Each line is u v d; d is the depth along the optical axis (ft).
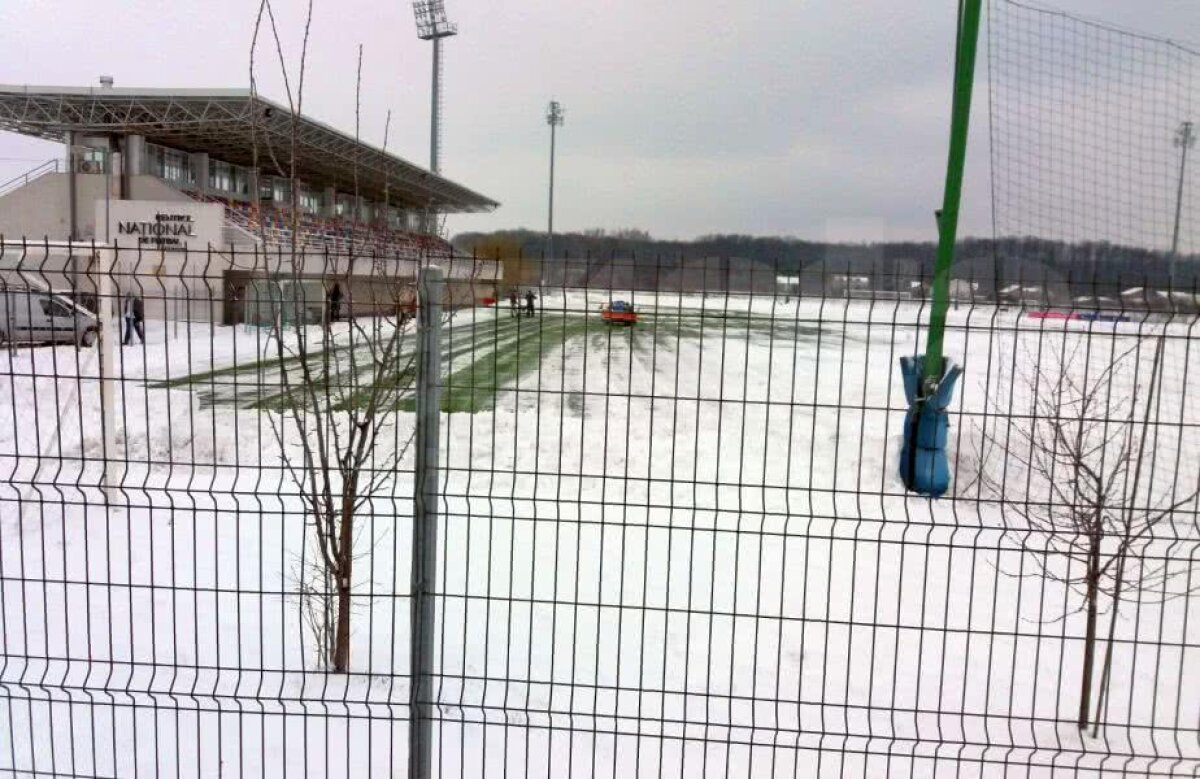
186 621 17.30
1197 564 21.30
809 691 15.34
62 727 13.26
